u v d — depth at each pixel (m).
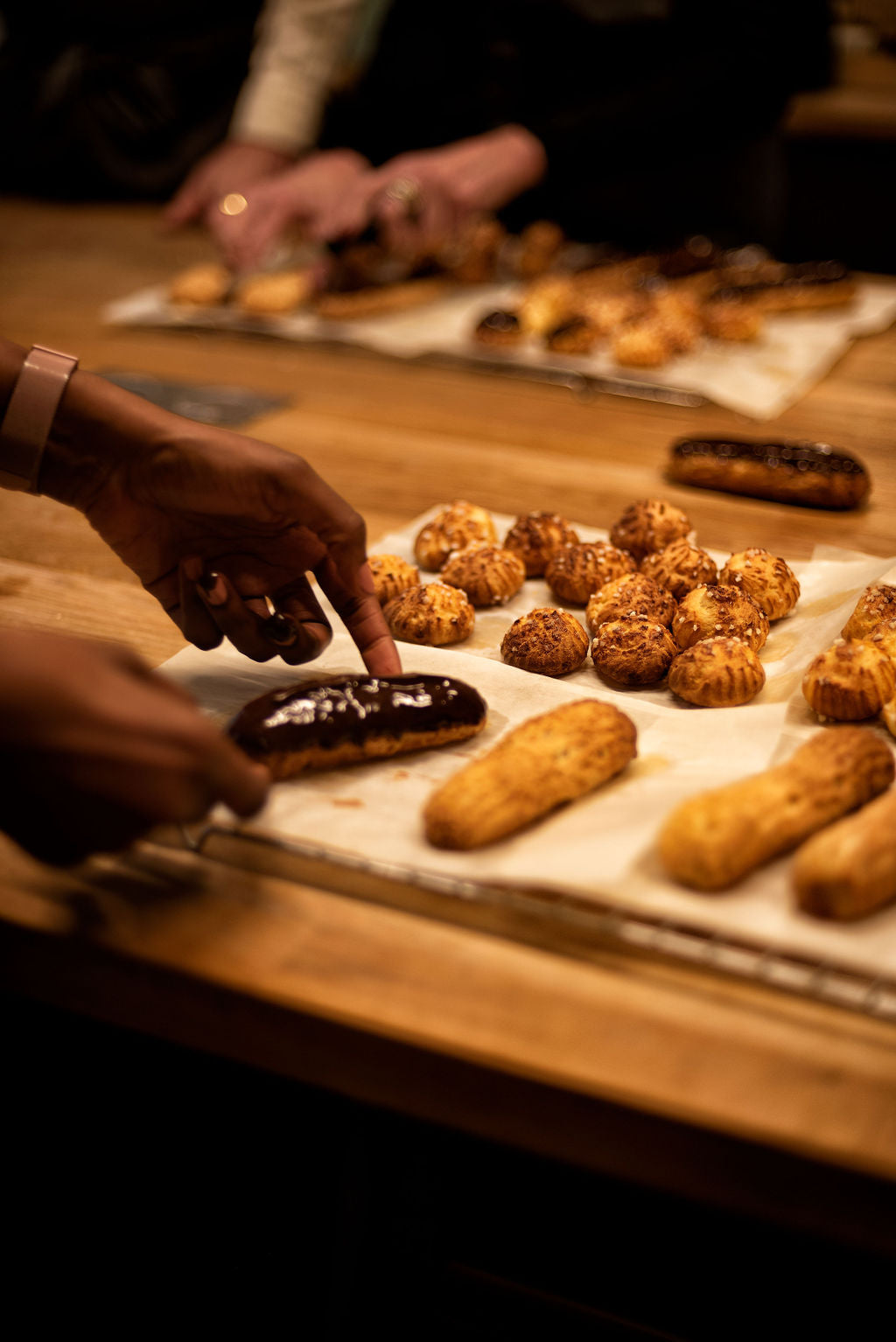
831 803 1.01
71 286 3.35
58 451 1.34
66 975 1.01
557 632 1.41
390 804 1.10
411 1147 1.29
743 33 3.53
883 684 1.25
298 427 2.37
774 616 1.54
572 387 2.62
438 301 3.25
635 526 1.76
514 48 3.62
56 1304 1.60
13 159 4.23
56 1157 1.71
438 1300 1.44
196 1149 1.68
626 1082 0.83
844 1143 0.78
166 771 0.91
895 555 1.79
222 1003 0.95
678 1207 1.54
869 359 2.79
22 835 0.95
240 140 3.78
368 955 0.96
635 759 1.17
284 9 3.66
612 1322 1.41
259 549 1.37
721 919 0.92
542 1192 1.57
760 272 3.17
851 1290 1.49
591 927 0.98
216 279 3.13
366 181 3.21
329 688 1.17
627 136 3.54
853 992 0.88
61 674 0.90
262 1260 1.60
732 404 2.46
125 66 4.03
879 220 4.32
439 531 1.76
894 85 4.34
